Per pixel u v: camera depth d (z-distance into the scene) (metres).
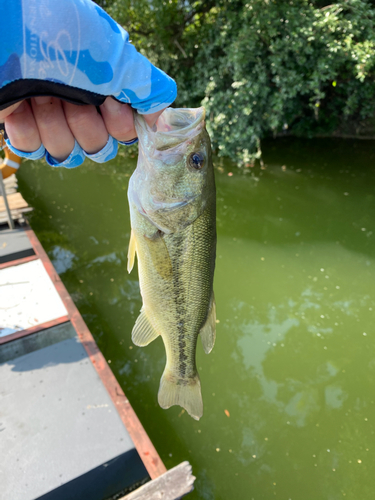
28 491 0.41
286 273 1.05
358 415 0.68
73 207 1.48
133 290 1.00
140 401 0.69
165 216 0.26
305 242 1.20
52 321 0.64
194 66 1.83
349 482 0.58
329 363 0.79
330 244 1.18
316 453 0.62
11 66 0.15
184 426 0.65
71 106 0.19
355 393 0.73
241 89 1.53
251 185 1.61
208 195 0.27
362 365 0.78
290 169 1.78
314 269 1.07
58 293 0.72
